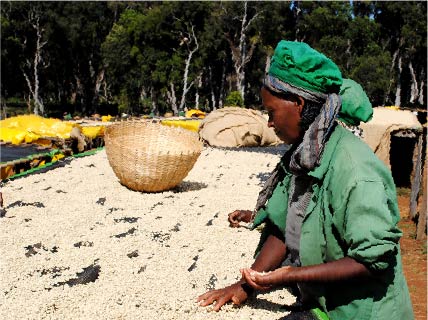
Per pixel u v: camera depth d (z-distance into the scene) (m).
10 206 5.07
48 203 5.28
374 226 1.73
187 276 3.35
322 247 1.92
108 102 52.59
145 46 43.00
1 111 44.38
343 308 1.96
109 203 5.37
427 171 8.59
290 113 1.95
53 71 46.28
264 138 10.96
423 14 43.94
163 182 5.82
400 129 11.58
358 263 1.78
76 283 3.20
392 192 1.85
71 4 41.72
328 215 1.86
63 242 4.04
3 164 6.87
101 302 2.90
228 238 4.24
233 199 5.75
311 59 1.87
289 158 2.27
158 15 42.00
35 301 2.89
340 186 1.82
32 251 3.79
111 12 48.25
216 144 10.72
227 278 3.33
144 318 2.71
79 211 5.00
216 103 49.78
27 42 43.25
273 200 2.33
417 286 6.91
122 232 4.34
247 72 46.50
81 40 42.78
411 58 48.12
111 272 3.41
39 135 9.47
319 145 1.86
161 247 3.97
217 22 42.09
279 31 43.94
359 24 44.81
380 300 1.90
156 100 45.19
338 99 1.90
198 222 4.70
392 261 1.89
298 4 45.56
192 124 12.30
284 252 2.49
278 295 2.92
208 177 7.12
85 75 47.22
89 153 9.12
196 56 43.72
